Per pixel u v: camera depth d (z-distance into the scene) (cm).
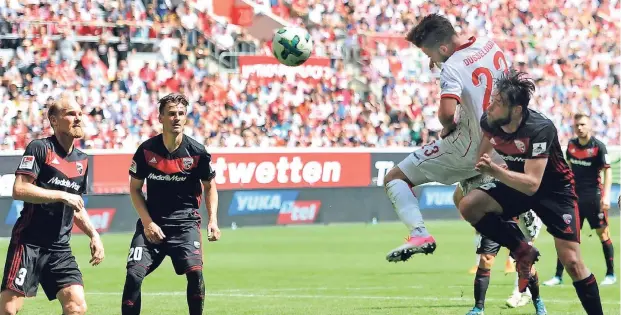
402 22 7356
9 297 1667
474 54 1819
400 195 1906
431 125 6731
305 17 7038
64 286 1681
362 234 4875
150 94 5884
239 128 5997
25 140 5288
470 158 1881
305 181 5534
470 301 2536
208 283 3012
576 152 3136
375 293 2734
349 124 6406
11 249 1677
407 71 6925
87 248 4138
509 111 1661
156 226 1825
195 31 6431
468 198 1778
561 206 1772
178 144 1844
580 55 7675
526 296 2409
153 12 6300
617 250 4212
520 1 7812
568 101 7338
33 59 5628
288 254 3934
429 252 1850
